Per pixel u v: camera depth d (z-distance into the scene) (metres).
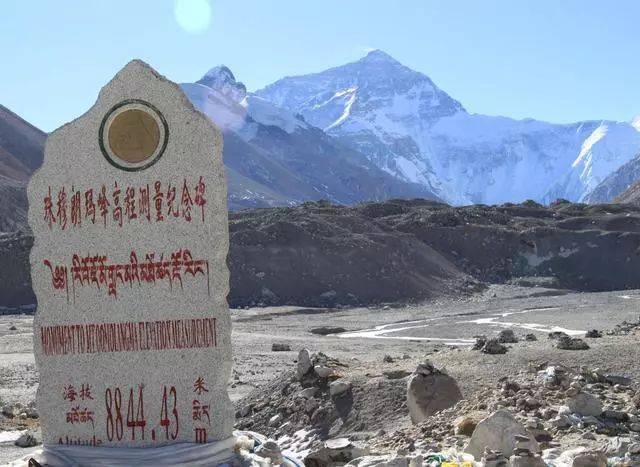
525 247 123.81
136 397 12.66
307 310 94.69
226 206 12.62
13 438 20.88
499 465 12.26
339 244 112.56
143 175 12.66
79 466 12.39
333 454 14.82
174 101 12.62
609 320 71.44
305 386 24.12
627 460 12.30
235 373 40.00
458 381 21.89
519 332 64.62
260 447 13.02
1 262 104.38
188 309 12.65
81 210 12.73
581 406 15.91
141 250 12.68
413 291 106.69
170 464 12.30
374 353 49.50
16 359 47.88
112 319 12.70
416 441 16.34
